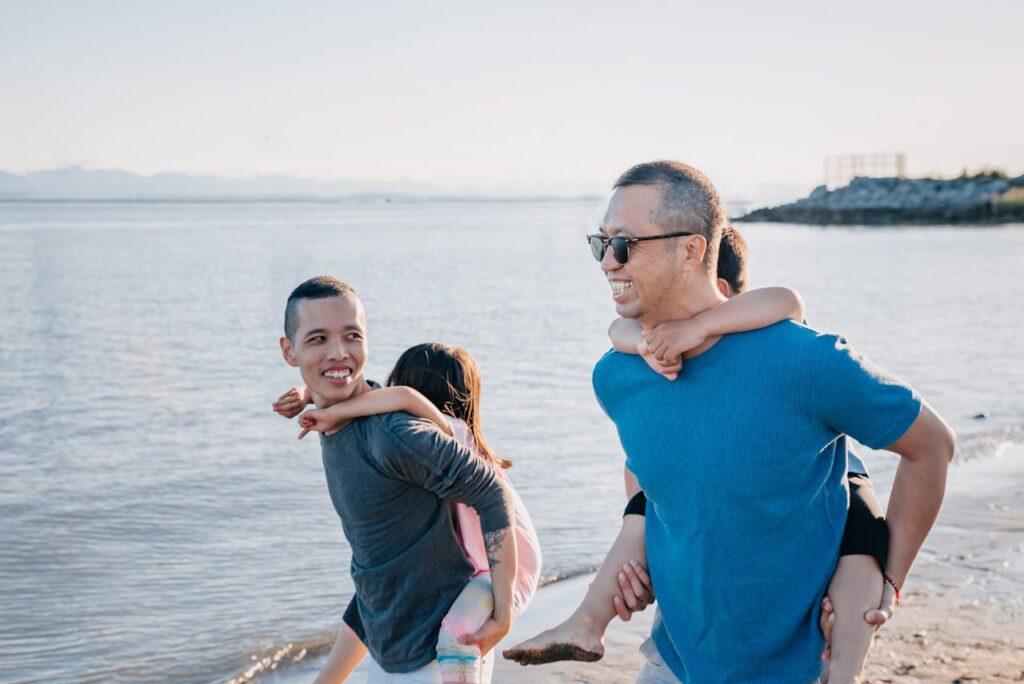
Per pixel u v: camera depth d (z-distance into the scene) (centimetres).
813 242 5375
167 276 3525
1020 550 622
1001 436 988
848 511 260
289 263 4341
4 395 1338
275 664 512
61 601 596
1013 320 1961
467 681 290
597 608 277
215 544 710
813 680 246
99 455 995
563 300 2656
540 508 775
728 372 243
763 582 244
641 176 249
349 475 294
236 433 1097
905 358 1522
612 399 268
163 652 521
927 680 439
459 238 7675
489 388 1341
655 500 256
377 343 1848
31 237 7344
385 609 301
